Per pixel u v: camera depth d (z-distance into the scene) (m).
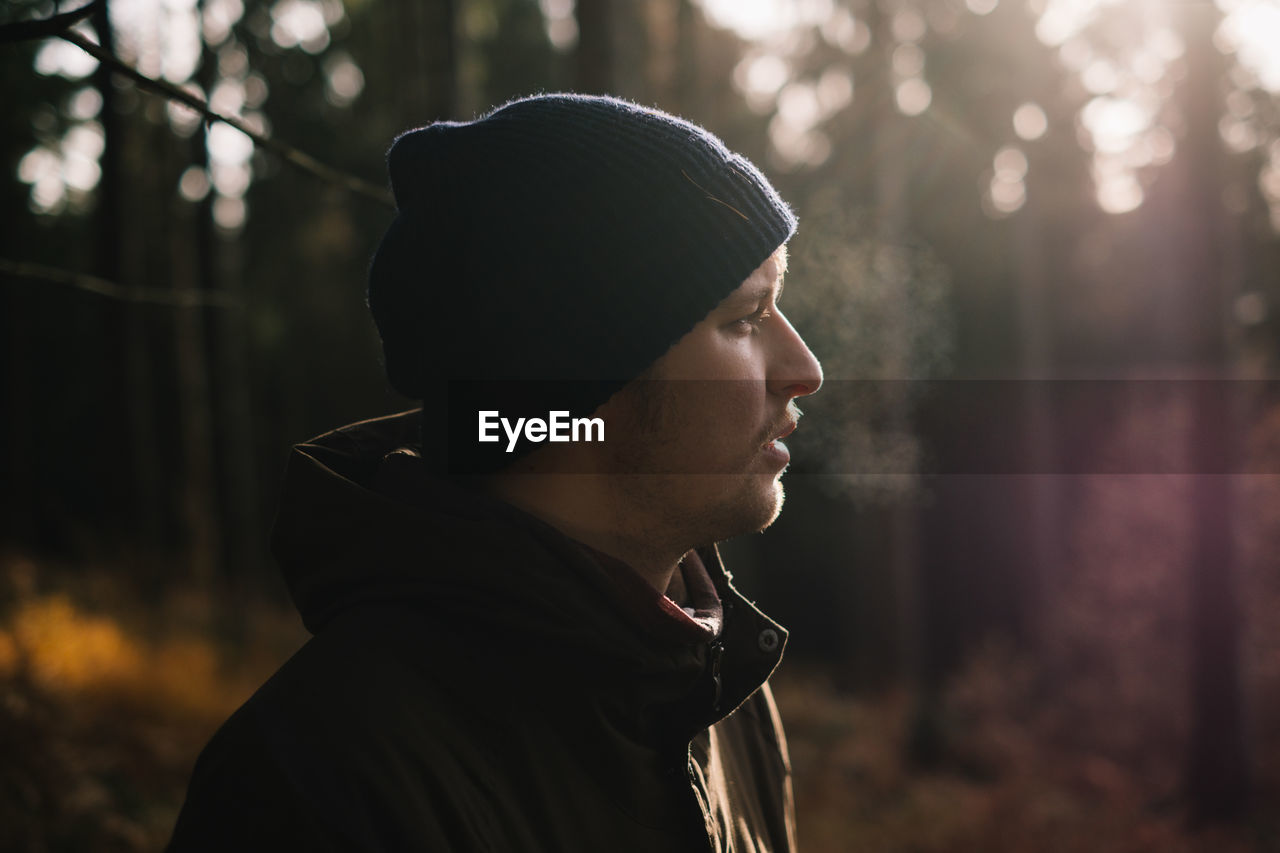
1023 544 12.89
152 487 12.07
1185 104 7.63
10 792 3.79
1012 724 10.10
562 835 0.72
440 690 0.72
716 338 0.82
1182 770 7.80
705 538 0.86
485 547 0.75
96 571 9.18
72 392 16.05
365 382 18.02
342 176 1.27
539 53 15.17
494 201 0.81
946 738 9.78
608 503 0.83
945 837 7.34
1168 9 7.64
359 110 13.11
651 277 0.79
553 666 0.75
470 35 12.15
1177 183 7.85
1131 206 16.36
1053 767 8.91
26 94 8.48
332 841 0.61
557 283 0.79
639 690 0.78
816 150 10.61
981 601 13.25
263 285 16.53
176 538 11.88
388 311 0.88
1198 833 7.21
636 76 7.35
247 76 11.29
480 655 0.74
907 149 10.64
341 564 0.78
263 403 18.48
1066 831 7.27
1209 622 7.53
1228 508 7.49
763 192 0.86
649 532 0.85
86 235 14.35
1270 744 7.86
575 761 0.75
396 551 0.76
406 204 0.89
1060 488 12.46
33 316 14.92
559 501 0.83
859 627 15.32
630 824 0.77
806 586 17.27
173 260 12.61
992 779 9.16
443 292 0.82
